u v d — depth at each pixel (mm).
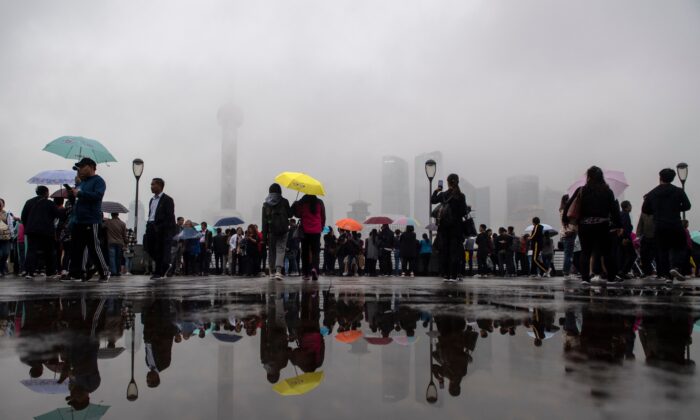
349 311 2865
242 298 3900
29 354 1452
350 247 16422
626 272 9711
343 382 1074
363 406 872
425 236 17078
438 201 8211
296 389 1006
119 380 1097
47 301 3584
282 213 8281
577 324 2250
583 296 4297
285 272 15883
